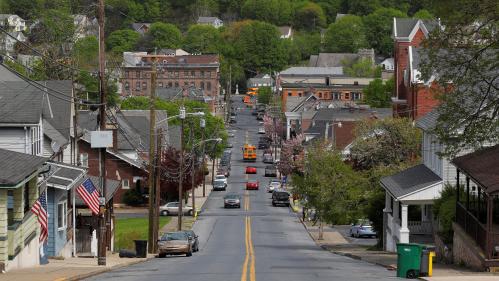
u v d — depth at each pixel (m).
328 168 91.50
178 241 67.88
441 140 52.78
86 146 98.69
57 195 58.94
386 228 78.56
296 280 40.75
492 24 49.94
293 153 156.00
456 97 51.72
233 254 69.38
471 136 51.72
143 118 134.25
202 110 172.38
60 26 175.25
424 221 70.81
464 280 40.19
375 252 72.25
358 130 97.75
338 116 154.88
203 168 145.88
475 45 50.56
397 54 114.88
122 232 90.75
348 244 89.69
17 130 55.22
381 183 76.00
